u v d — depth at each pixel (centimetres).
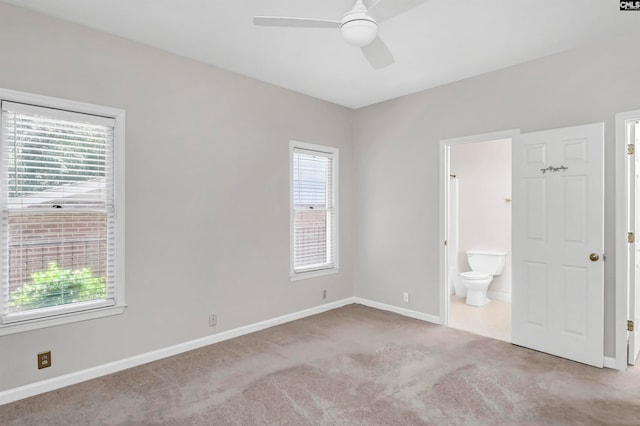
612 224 290
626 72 284
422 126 417
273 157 400
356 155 491
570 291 305
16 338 246
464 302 499
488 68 351
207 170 344
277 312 405
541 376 276
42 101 254
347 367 294
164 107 315
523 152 333
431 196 409
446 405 237
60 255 266
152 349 309
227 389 259
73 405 239
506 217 502
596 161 291
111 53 285
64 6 245
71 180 270
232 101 363
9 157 246
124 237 292
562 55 315
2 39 240
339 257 476
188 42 300
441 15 254
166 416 226
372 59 301
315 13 254
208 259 346
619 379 270
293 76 374
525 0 236
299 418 223
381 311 455
